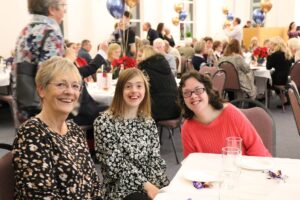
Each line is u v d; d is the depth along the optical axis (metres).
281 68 5.50
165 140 4.13
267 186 1.38
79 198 1.33
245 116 2.03
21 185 1.20
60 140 1.34
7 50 6.61
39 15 2.04
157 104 3.29
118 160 1.83
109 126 1.84
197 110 1.85
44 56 1.98
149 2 9.84
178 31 11.15
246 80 5.28
